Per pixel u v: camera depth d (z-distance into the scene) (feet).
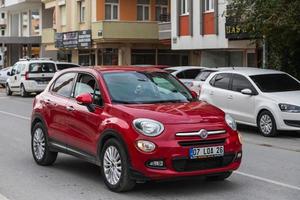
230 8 62.49
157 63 128.06
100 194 25.17
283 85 48.32
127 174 24.50
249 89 47.91
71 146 29.14
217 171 24.54
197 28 93.25
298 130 45.21
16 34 191.62
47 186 26.96
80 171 30.71
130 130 24.21
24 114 65.72
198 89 62.95
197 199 24.22
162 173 23.58
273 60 65.57
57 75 32.50
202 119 24.59
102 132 25.93
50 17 164.86
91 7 126.62
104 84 27.48
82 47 125.90
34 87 96.94
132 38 119.14
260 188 26.48
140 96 27.37
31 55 177.37
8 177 29.17
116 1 126.62
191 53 125.18
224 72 51.88
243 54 94.02
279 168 31.73
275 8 53.93
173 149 23.57
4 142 42.11
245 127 52.39
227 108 50.14
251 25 57.52
